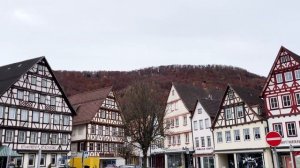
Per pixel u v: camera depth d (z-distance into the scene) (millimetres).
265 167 38938
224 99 46094
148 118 43094
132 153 57812
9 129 40219
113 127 56812
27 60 47469
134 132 43250
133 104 44031
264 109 41406
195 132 51281
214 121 46938
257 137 40656
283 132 37969
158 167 59406
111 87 58312
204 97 58656
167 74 125562
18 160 40812
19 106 41812
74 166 41250
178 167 54188
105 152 54438
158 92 49625
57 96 47625
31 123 43062
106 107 56250
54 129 46188
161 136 49969
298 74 37719
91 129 53000
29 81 43781
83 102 59188
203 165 49094
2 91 40594
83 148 52125
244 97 44000
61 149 46656
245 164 42281
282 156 38312
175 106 56812
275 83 39781
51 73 47188
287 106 38156
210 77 120750
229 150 44094
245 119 42500
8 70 47594
